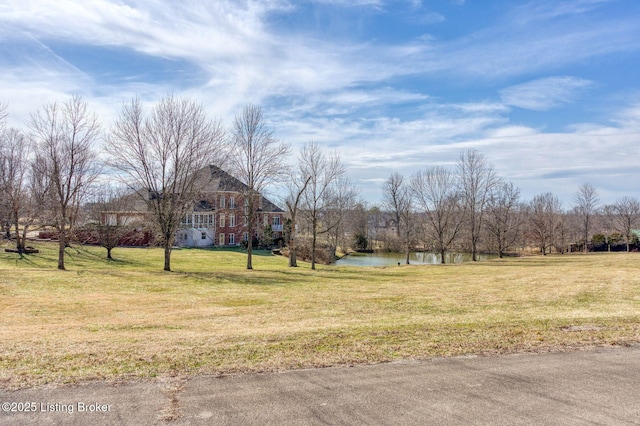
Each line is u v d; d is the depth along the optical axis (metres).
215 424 4.11
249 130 39.12
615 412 4.54
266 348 6.91
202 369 5.74
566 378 5.59
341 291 18.67
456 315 11.49
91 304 14.25
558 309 12.60
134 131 25.61
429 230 52.88
